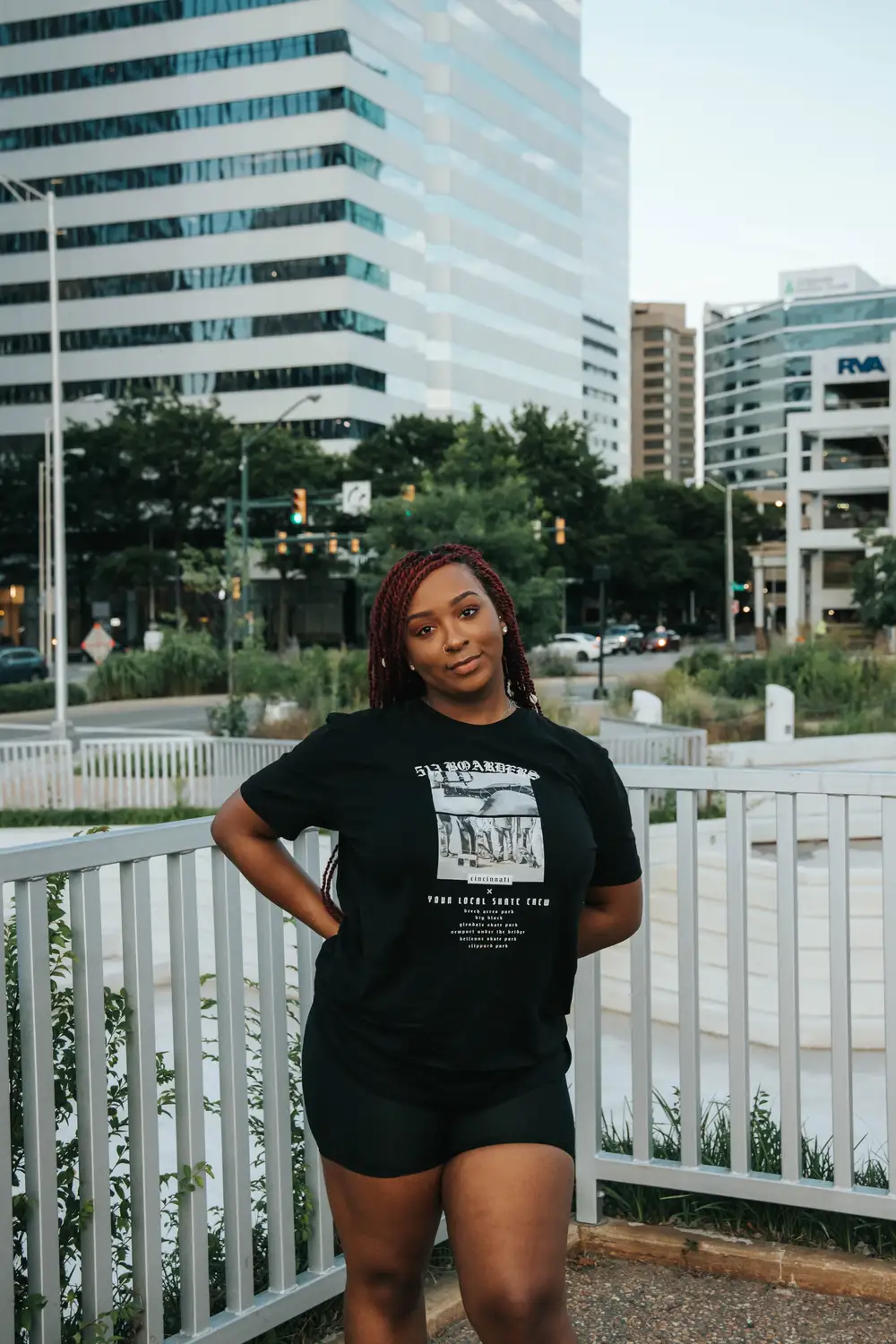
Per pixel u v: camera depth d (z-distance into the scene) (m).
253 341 83.12
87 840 2.41
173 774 15.08
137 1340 2.55
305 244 81.81
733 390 167.12
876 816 10.23
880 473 64.75
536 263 105.25
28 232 86.69
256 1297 2.80
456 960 1.97
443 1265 3.19
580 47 111.25
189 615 76.94
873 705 21.92
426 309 90.69
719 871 6.47
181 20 83.06
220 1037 2.75
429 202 92.81
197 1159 2.68
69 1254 2.54
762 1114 3.74
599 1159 3.33
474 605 2.12
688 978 3.25
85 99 85.06
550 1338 1.95
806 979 6.24
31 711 39.41
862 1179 3.46
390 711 2.14
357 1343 2.14
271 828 2.15
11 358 87.19
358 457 73.00
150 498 72.75
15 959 2.55
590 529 78.69
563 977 2.08
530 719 2.18
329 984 2.10
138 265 85.06
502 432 76.38
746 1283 3.10
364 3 81.88
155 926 7.45
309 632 78.19
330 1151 2.09
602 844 2.18
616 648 69.00
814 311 157.12
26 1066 2.32
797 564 65.94
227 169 82.94
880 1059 6.13
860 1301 3.00
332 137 80.75
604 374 140.12
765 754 14.41
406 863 1.98
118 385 85.81
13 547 77.31
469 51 94.88
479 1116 2.02
